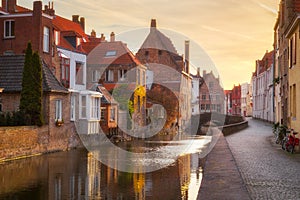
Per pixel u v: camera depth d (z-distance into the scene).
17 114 23.28
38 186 13.46
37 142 23.67
